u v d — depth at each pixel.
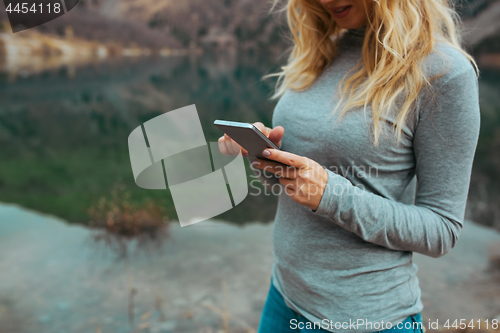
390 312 0.76
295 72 0.94
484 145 6.49
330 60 0.87
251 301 2.38
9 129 9.32
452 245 0.70
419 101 0.67
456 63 0.65
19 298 2.42
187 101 12.91
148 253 3.04
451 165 0.67
